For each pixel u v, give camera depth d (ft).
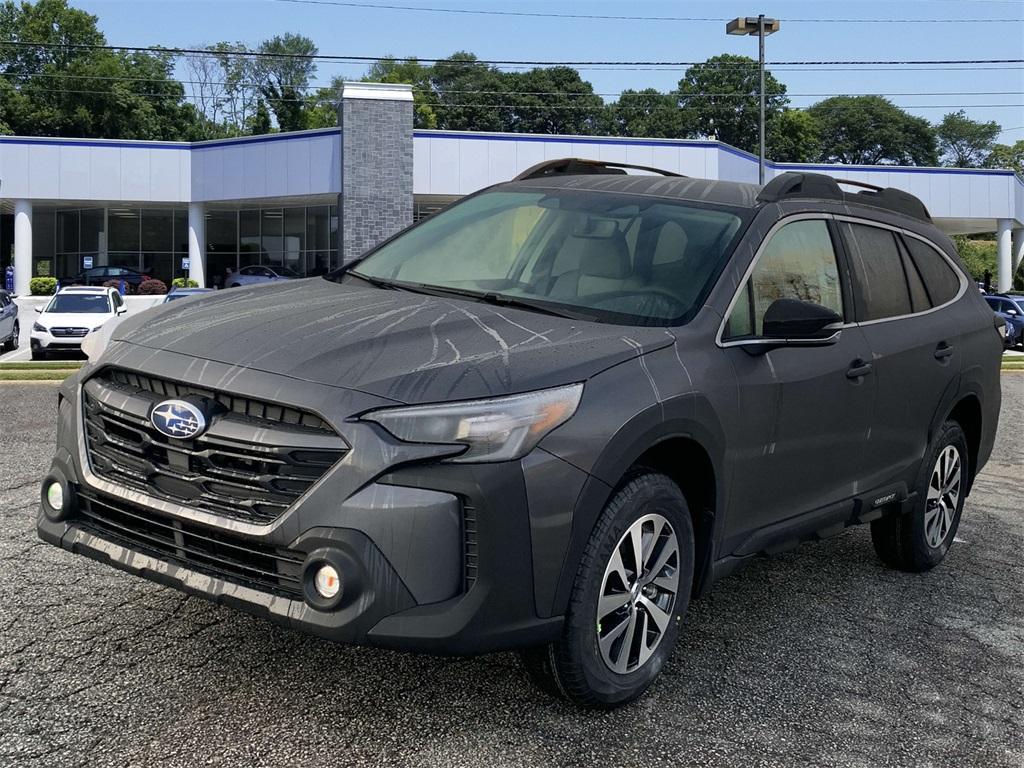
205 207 140.26
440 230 14.26
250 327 10.58
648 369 10.38
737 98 323.57
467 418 8.95
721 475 11.30
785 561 17.44
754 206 13.26
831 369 13.05
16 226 136.05
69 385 10.98
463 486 8.90
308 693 10.62
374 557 8.75
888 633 13.93
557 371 9.66
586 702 10.31
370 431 8.86
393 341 9.99
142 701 10.25
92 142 133.28
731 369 11.41
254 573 9.29
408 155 118.01
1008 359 74.08
